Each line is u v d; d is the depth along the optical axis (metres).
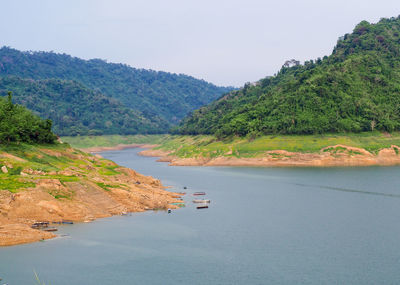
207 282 60.69
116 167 149.12
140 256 71.56
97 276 63.22
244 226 89.75
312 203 112.56
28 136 141.88
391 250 72.31
